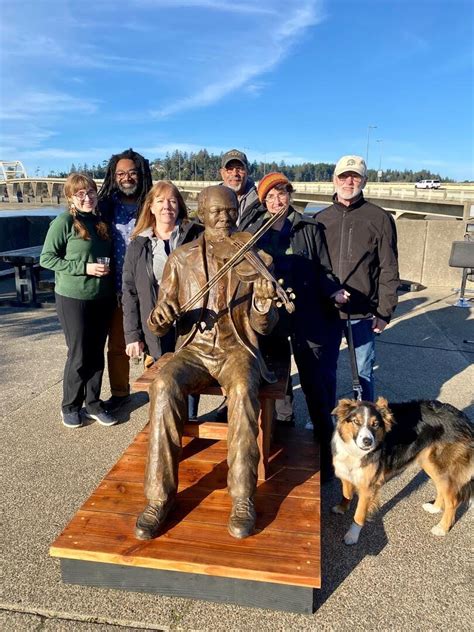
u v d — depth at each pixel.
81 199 4.16
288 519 2.85
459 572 2.86
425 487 3.73
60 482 3.70
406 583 2.77
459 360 6.42
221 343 3.07
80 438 4.37
